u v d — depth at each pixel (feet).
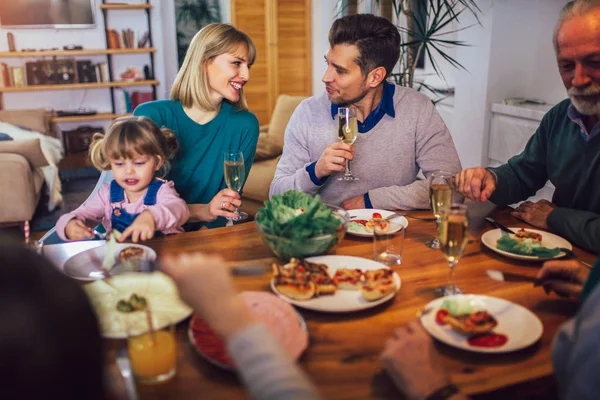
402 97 6.82
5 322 1.54
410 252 4.82
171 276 2.54
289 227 4.40
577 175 5.58
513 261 4.61
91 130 20.42
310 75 23.11
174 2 22.26
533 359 3.26
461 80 14.93
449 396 2.82
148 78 21.39
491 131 14.07
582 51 4.75
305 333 3.43
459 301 3.67
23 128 18.24
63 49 20.17
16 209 12.77
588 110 5.01
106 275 4.36
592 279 3.53
